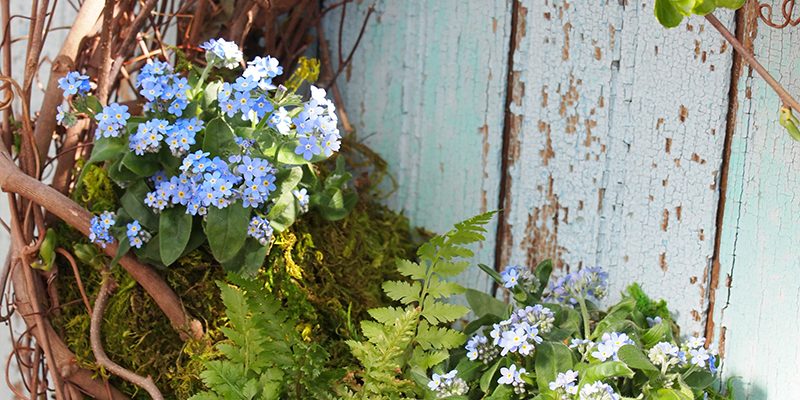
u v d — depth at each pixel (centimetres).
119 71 89
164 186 82
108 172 82
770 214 84
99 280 86
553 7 88
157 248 83
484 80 90
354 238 90
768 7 82
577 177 88
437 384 80
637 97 86
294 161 83
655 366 80
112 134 81
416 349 82
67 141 87
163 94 82
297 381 80
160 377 85
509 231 91
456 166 92
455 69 91
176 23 91
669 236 86
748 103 83
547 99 89
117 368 83
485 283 91
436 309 82
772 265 84
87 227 84
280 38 93
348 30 93
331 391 81
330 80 93
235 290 81
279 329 80
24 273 85
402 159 93
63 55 86
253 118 83
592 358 80
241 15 89
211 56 83
